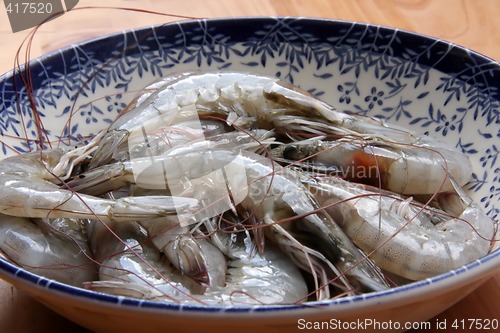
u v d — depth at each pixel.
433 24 0.57
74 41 0.56
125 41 0.50
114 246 0.40
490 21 0.57
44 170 0.42
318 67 0.50
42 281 0.33
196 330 0.33
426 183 0.44
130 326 0.33
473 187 0.46
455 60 0.47
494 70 0.46
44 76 0.48
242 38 0.50
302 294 0.39
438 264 0.39
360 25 0.49
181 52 0.50
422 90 0.49
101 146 0.44
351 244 0.40
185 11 0.59
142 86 0.50
